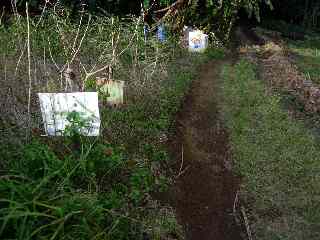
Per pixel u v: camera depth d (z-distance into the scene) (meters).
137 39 3.23
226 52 5.28
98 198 1.51
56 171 1.36
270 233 1.73
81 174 1.57
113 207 1.52
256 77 4.04
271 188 2.02
